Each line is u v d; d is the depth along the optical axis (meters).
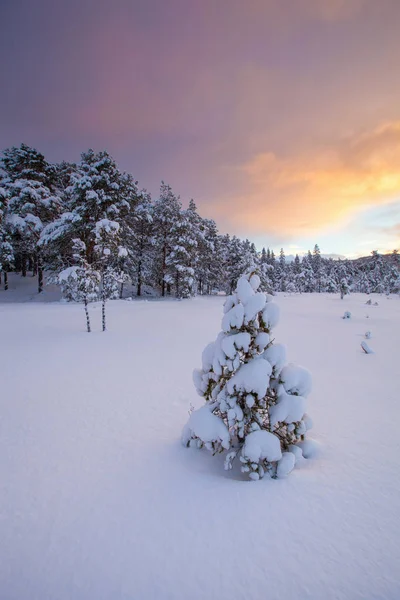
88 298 24.92
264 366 3.69
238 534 2.67
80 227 27.98
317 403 6.15
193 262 40.25
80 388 7.04
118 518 2.94
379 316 24.20
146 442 4.56
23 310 20.97
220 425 3.67
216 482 3.52
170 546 2.57
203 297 44.25
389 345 12.60
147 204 40.50
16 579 2.30
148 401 6.28
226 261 56.09
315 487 3.31
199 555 2.46
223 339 3.88
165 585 2.22
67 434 4.81
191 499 3.20
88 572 2.35
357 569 2.30
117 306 25.77
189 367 8.90
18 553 2.54
